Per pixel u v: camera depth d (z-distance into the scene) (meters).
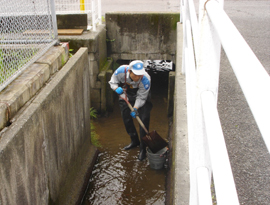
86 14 6.21
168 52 7.24
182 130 2.53
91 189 4.30
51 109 3.06
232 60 0.66
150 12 6.96
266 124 0.46
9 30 3.76
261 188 1.82
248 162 2.08
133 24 7.04
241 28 5.64
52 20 3.98
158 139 4.43
